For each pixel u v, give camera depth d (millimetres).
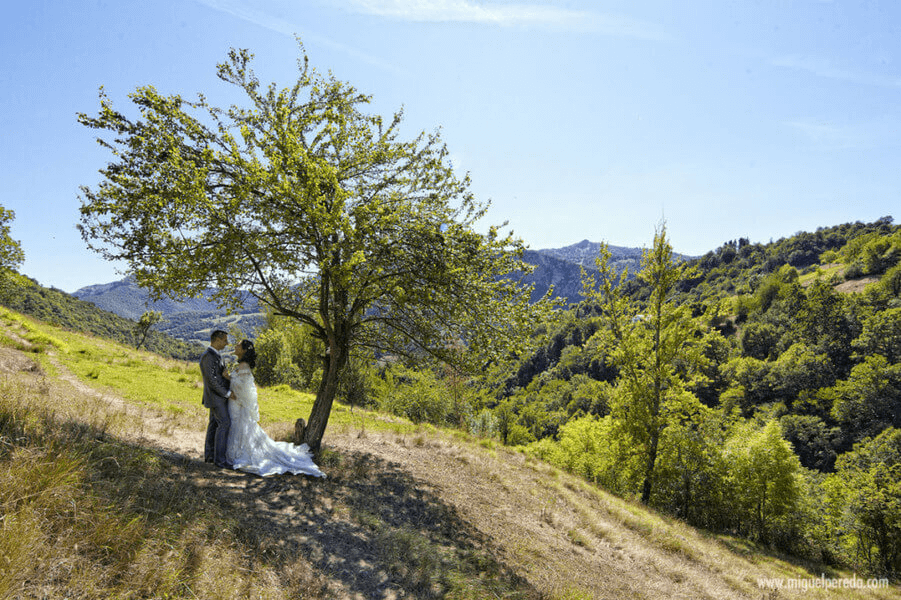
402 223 6652
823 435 74625
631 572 8328
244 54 7055
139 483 4398
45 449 3916
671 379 22828
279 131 5992
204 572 3336
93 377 10609
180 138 6027
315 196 5445
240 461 6340
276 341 35281
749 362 96062
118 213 5625
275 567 3930
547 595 5383
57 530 3123
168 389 11727
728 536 23219
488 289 6961
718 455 26000
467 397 32156
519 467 13930
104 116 5590
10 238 27234
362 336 8453
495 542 6891
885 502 27359
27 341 12375
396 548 5227
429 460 10750
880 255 138250
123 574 2971
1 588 2361
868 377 77438
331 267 5641
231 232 5812
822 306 108000
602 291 24938
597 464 31375
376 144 7383
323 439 10102
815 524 29938
